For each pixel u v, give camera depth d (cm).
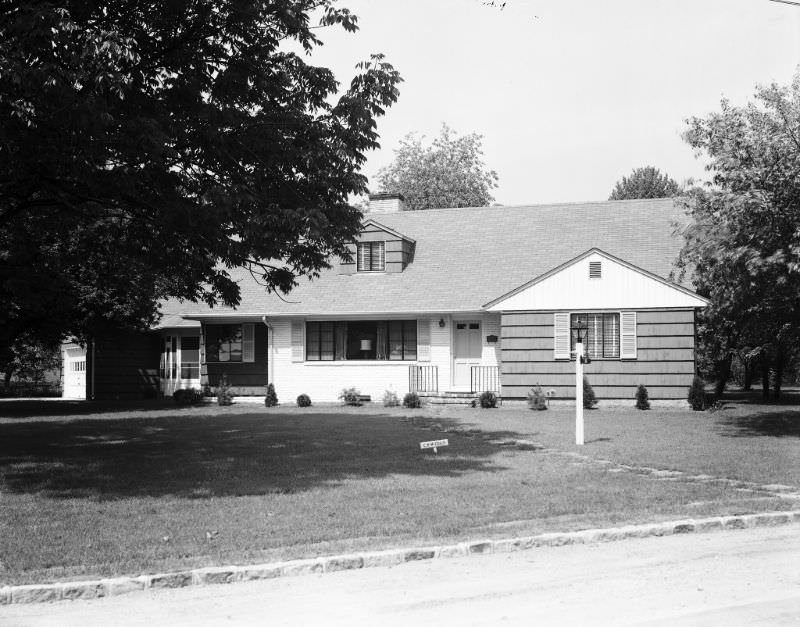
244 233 1534
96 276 2714
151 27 1476
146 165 1426
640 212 3173
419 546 877
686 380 2586
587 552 889
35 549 859
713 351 3139
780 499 1128
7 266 2372
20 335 3125
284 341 3111
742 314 1925
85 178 1360
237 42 1562
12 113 1148
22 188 1495
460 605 704
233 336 3216
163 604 719
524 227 3250
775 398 3175
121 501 1122
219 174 1534
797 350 2886
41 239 2262
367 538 916
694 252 1953
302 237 1603
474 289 2942
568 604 700
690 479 1301
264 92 1572
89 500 1130
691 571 802
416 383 2955
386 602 716
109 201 1536
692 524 986
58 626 661
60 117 1204
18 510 1058
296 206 1519
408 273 3109
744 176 1800
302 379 3080
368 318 3025
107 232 1878
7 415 2659
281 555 842
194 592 754
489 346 2912
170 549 860
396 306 2941
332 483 1269
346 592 747
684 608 681
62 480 1302
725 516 1018
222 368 3219
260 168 1538
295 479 1309
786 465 1427
